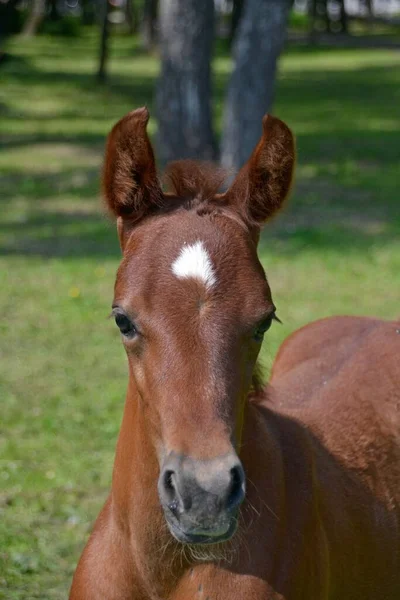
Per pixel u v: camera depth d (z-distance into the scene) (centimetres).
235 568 381
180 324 345
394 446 489
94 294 1235
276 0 1766
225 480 323
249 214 397
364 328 563
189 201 391
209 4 1905
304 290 1251
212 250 358
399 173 2061
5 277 1301
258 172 395
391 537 464
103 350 1052
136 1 6900
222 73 4059
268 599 381
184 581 388
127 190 386
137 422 385
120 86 3656
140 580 399
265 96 1812
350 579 439
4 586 598
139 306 352
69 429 841
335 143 2434
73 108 3091
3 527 666
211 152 1950
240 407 355
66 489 730
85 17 7088
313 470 431
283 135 392
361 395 500
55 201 1778
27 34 5969
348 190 1886
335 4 7281
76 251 1443
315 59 4962
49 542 649
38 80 3788
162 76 1934
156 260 358
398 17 8994
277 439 425
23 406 891
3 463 767
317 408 487
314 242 1495
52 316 1153
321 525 422
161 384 344
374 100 3319
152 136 2383
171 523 333
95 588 415
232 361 346
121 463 405
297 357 559
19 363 1005
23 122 2778
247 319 351
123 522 402
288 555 393
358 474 464
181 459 329
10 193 1847
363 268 1359
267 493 393
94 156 2245
